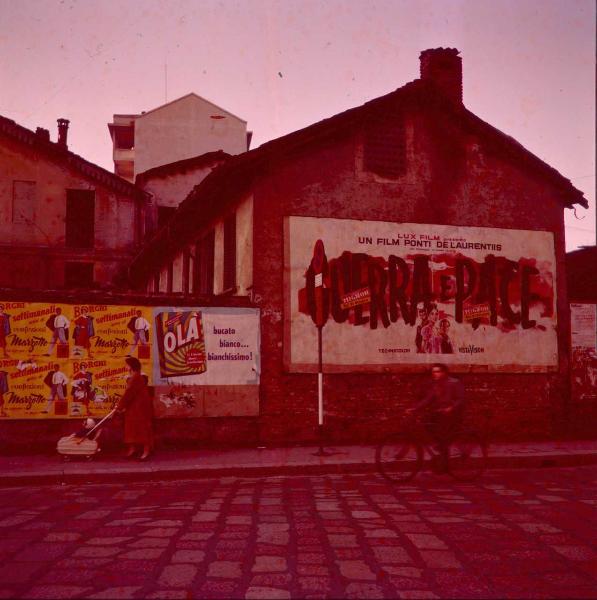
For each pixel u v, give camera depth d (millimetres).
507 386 14953
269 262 13883
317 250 13328
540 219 15578
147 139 43250
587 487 9633
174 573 5422
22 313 12727
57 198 33719
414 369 14359
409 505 8234
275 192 14055
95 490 9664
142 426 11828
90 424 11781
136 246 33906
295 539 6496
